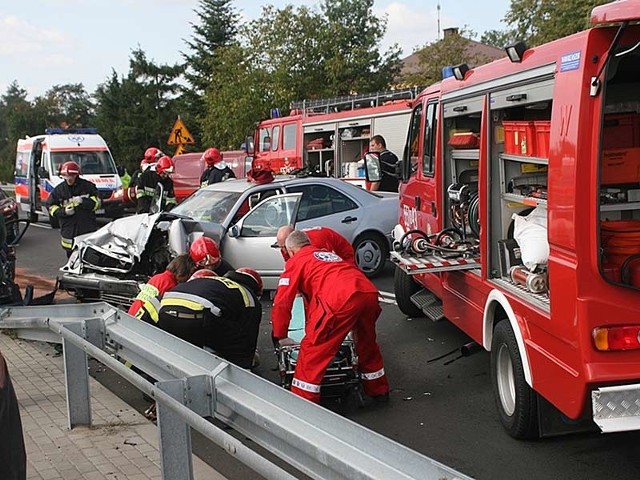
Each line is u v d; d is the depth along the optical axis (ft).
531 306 15.93
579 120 13.47
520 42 16.55
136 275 30.48
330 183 37.73
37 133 260.42
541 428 16.92
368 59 123.65
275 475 8.88
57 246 61.98
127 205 76.33
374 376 20.54
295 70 116.37
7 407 9.95
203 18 190.70
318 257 19.93
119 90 189.06
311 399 19.06
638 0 12.07
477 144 22.91
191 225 31.42
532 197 17.02
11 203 57.82
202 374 13.17
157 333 15.81
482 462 16.58
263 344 27.91
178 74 192.03
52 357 25.22
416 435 18.40
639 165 14.97
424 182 27.32
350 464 9.42
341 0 130.31
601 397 13.51
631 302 13.55
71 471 15.81
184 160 78.48
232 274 21.88
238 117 108.99
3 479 9.77
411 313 30.53
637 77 16.21
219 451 17.89
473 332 20.51
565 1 79.05
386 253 38.73
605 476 15.64
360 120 56.75
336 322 18.88
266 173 36.88
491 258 19.08
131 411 19.65
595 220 13.42
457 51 116.88
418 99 28.30
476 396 20.98
